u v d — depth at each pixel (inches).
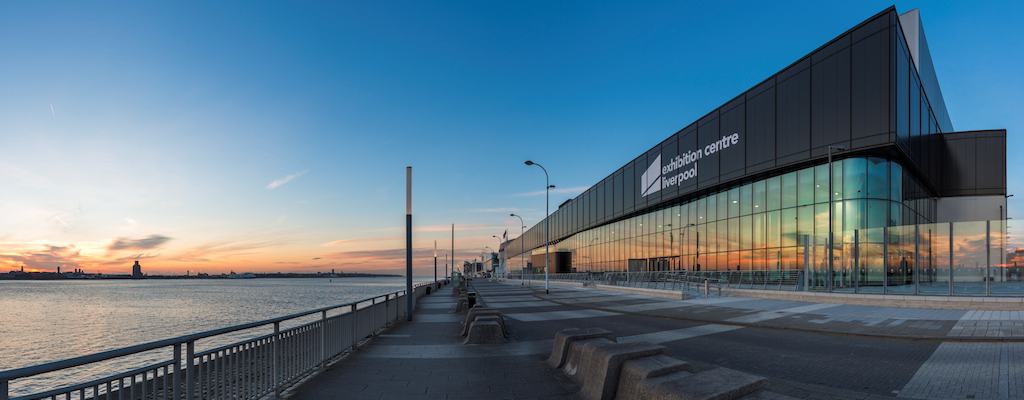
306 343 309.7
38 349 1275.8
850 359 369.4
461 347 426.0
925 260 798.5
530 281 2802.7
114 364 1000.2
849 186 1072.8
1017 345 409.4
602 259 2393.0
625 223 2127.2
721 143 1414.9
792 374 322.0
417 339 472.7
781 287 1067.3
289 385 282.4
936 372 320.2
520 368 337.7
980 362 345.4
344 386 286.8
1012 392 268.8
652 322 637.3
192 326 1774.1
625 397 223.5
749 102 1314.0
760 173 1269.7
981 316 588.7
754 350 414.0
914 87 1156.5
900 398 263.1
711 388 184.2
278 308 2657.5
